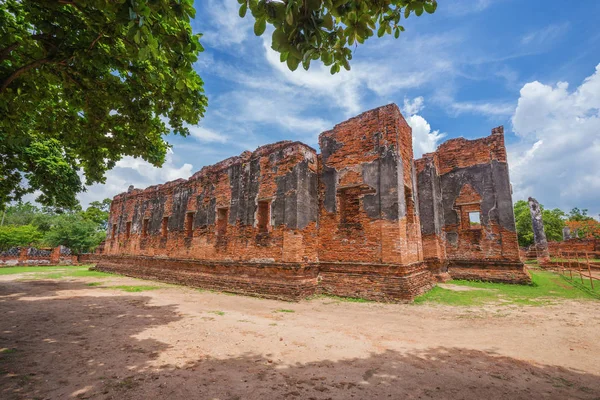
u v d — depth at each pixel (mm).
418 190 15195
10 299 10570
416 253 11602
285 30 2084
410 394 3703
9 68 4742
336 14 2377
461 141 15750
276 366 4562
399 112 11516
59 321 7383
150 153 7355
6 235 31422
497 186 14453
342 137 11961
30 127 7859
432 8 2598
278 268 11008
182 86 4223
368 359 4844
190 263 15086
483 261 14109
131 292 12531
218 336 6098
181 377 4172
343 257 11062
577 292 11000
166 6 2883
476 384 3973
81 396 3633
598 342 5680
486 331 6438
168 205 18422
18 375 4219
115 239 23000
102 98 5816
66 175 12953
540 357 4934
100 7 3275
